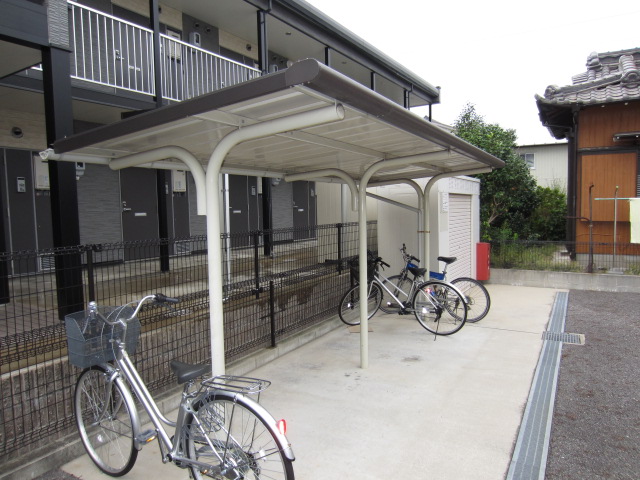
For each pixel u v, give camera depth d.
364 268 4.20
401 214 6.46
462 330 5.50
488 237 10.34
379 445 2.86
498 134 11.97
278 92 1.89
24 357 2.76
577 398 3.54
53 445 2.79
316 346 5.01
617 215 9.42
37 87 5.30
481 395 3.59
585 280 8.08
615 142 9.38
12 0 3.56
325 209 7.85
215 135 2.67
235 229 10.42
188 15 8.50
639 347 4.78
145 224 8.27
